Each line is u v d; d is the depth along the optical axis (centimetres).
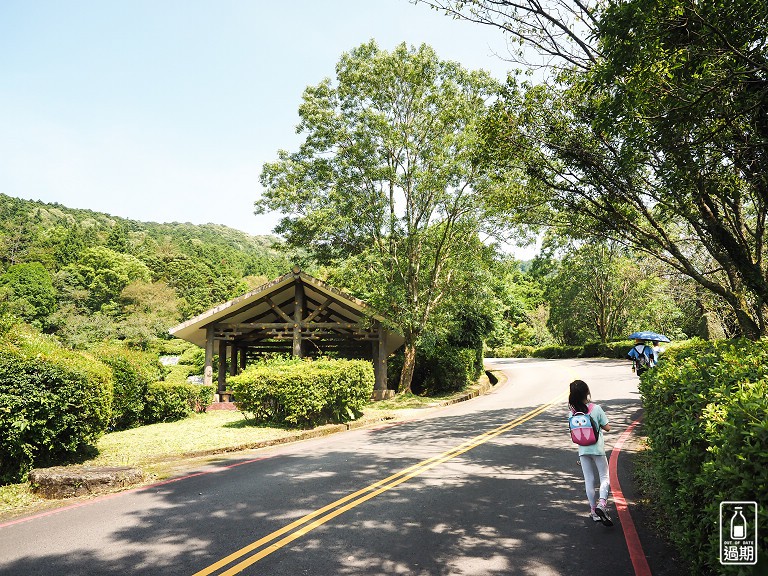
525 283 7425
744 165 766
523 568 458
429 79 2131
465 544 516
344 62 2202
